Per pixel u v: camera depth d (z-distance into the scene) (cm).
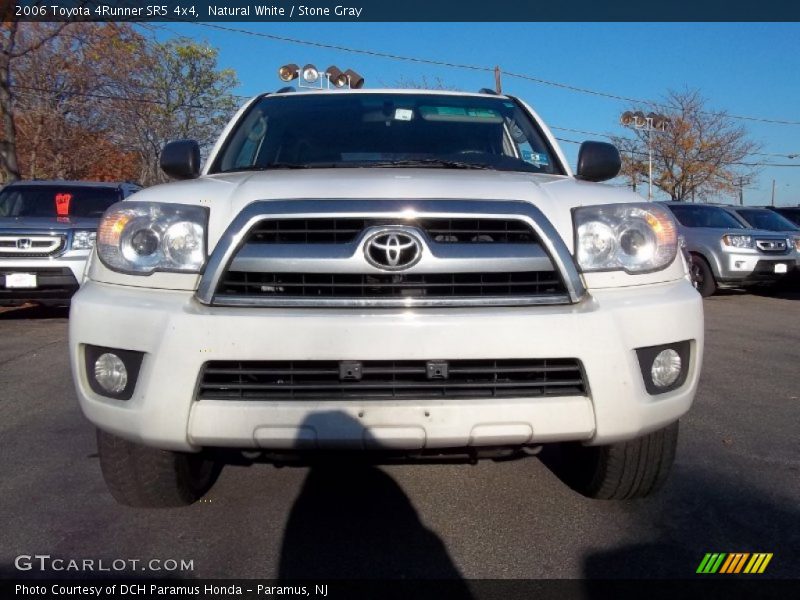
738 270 1236
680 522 340
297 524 339
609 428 281
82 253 912
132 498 333
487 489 381
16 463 418
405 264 279
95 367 289
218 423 271
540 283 287
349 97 451
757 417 516
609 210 301
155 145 2911
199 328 270
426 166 382
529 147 417
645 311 287
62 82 2494
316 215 282
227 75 3070
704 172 4034
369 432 271
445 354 272
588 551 313
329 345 269
